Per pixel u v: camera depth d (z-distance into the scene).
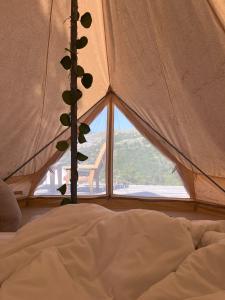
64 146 2.00
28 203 4.03
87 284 0.86
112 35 2.81
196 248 0.98
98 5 2.61
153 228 0.97
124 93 3.48
